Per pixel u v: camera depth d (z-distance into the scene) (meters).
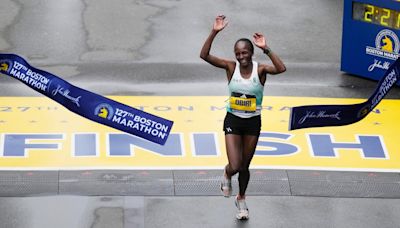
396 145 43.59
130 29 60.38
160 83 51.22
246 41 33.56
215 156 41.72
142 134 34.47
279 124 45.44
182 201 37.41
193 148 42.50
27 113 46.03
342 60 53.59
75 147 42.28
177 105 47.78
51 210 36.34
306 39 59.44
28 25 60.50
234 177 39.44
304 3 66.75
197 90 50.22
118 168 40.25
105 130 44.03
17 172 39.69
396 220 36.34
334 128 45.03
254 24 61.81
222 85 51.16
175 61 54.91
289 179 39.62
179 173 39.94
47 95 35.12
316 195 38.34
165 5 65.81
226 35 59.38
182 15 63.50
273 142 43.25
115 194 37.84
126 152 41.84
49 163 40.62
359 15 52.22
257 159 41.44
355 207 37.38
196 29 60.53
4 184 38.47
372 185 39.41
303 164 41.19
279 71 33.56
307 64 55.09
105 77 51.97
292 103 48.66
